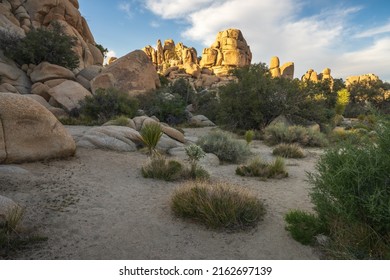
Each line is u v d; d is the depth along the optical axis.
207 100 40.09
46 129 8.09
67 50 27.48
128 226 4.74
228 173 8.97
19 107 7.55
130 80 29.81
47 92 22.75
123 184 7.07
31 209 5.00
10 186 5.83
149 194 6.48
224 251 4.07
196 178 7.64
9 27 27.50
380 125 3.94
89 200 5.78
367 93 55.00
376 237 3.77
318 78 86.75
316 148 15.02
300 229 4.44
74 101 21.59
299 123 20.72
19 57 25.25
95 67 30.72
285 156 12.22
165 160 8.54
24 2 33.47
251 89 21.16
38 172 7.02
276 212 5.66
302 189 7.38
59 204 5.39
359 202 3.79
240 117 21.52
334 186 4.01
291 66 83.31
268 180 8.27
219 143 11.48
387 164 3.61
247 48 89.12
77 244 4.04
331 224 4.26
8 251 3.68
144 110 25.30
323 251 4.06
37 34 26.42
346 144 4.18
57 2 35.12
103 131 11.35
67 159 8.56
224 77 76.06
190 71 76.50
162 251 3.99
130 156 10.06
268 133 16.62
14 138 7.36
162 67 99.19
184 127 24.53
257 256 3.95
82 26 42.00
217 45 86.94
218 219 4.81
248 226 4.91
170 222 4.97
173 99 27.23
